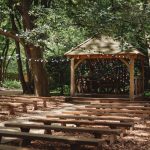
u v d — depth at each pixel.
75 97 22.30
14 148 6.41
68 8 20.30
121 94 24.19
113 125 9.87
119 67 24.66
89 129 8.70
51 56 29.67
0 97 20.64
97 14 17.92
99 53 22.31
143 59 24.80
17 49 29.42
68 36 24.08
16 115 15.29
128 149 8.91
